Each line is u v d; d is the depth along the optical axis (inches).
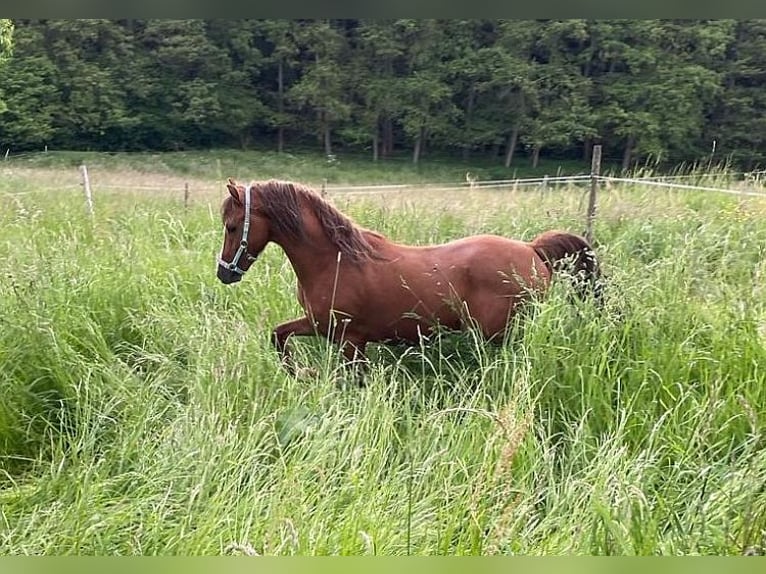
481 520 113.6
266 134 1617.9
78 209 354.3
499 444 131.0
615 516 113.3
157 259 237.3
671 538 110.9
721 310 170.2
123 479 136.3
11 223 285.3
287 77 1651.1
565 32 1286.9
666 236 262.8
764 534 109.3
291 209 173.3
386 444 141.3
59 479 135.3
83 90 1369.3
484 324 177.5
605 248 209.5
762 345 157.5
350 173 1201.4
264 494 122.6
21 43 1318.9
